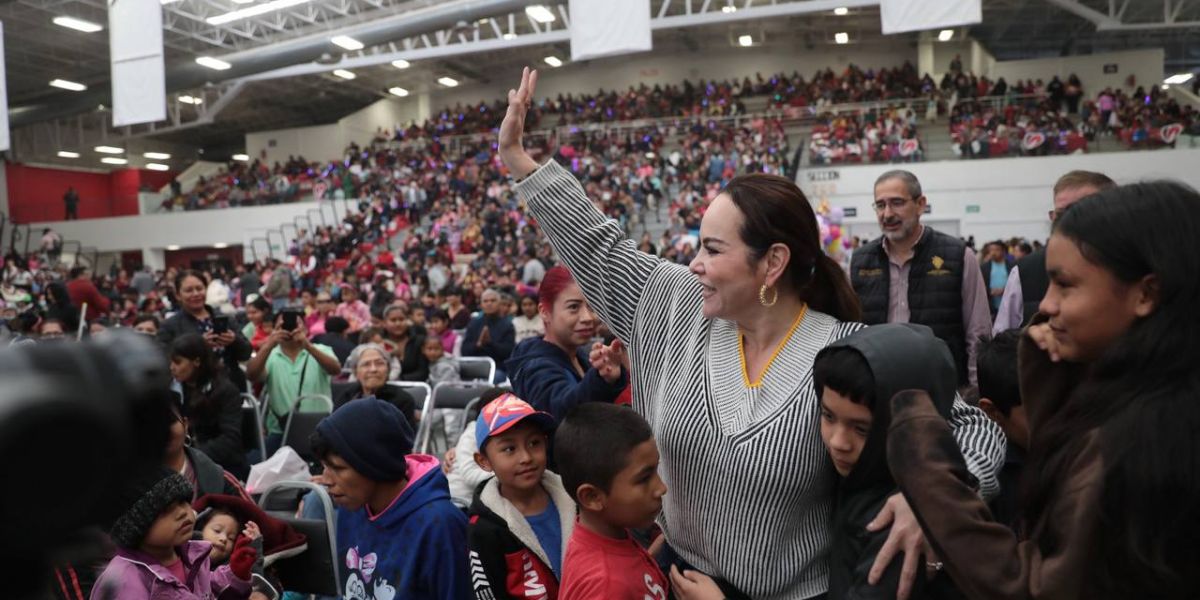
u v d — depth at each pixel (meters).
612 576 1.52
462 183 23.83
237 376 4.97
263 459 4.40
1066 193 2.75
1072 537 0.89
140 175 33.25
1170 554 0.84
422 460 2.19
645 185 21.12
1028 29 25.31
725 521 1.41
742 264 1.42
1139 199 0.95
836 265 1.54
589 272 1.74
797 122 21.89
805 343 1.45
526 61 29.28
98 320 7.41
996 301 9.88
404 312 6.21
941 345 1.22
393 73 28.73
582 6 9.34
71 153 28.45
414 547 1.99
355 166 25.28
